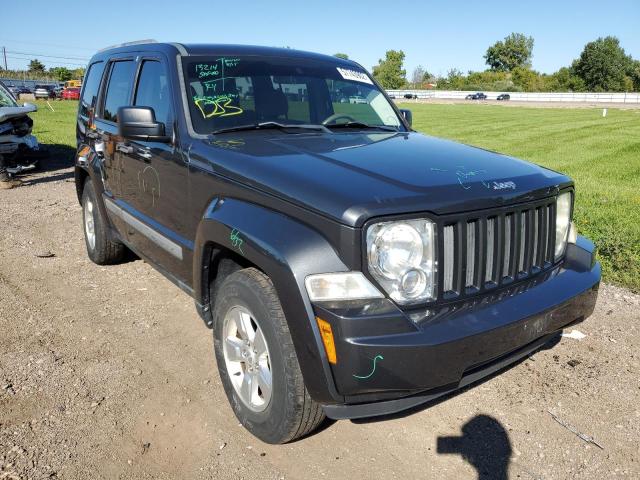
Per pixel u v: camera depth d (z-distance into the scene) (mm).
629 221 7262
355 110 4156
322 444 2889
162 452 2811
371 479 2643
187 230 3418
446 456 2811
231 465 2721
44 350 3820
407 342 2250
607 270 5395
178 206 3488
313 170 2670
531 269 2881
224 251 3027
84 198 5562
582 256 3164
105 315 4398
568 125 30016
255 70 3900
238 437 2936
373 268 2316
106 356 3758
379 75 112125
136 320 4316
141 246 4273
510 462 2771
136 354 3793
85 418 3068
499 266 2676
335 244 2324
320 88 4078
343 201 2334
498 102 74125
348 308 2277
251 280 2682
